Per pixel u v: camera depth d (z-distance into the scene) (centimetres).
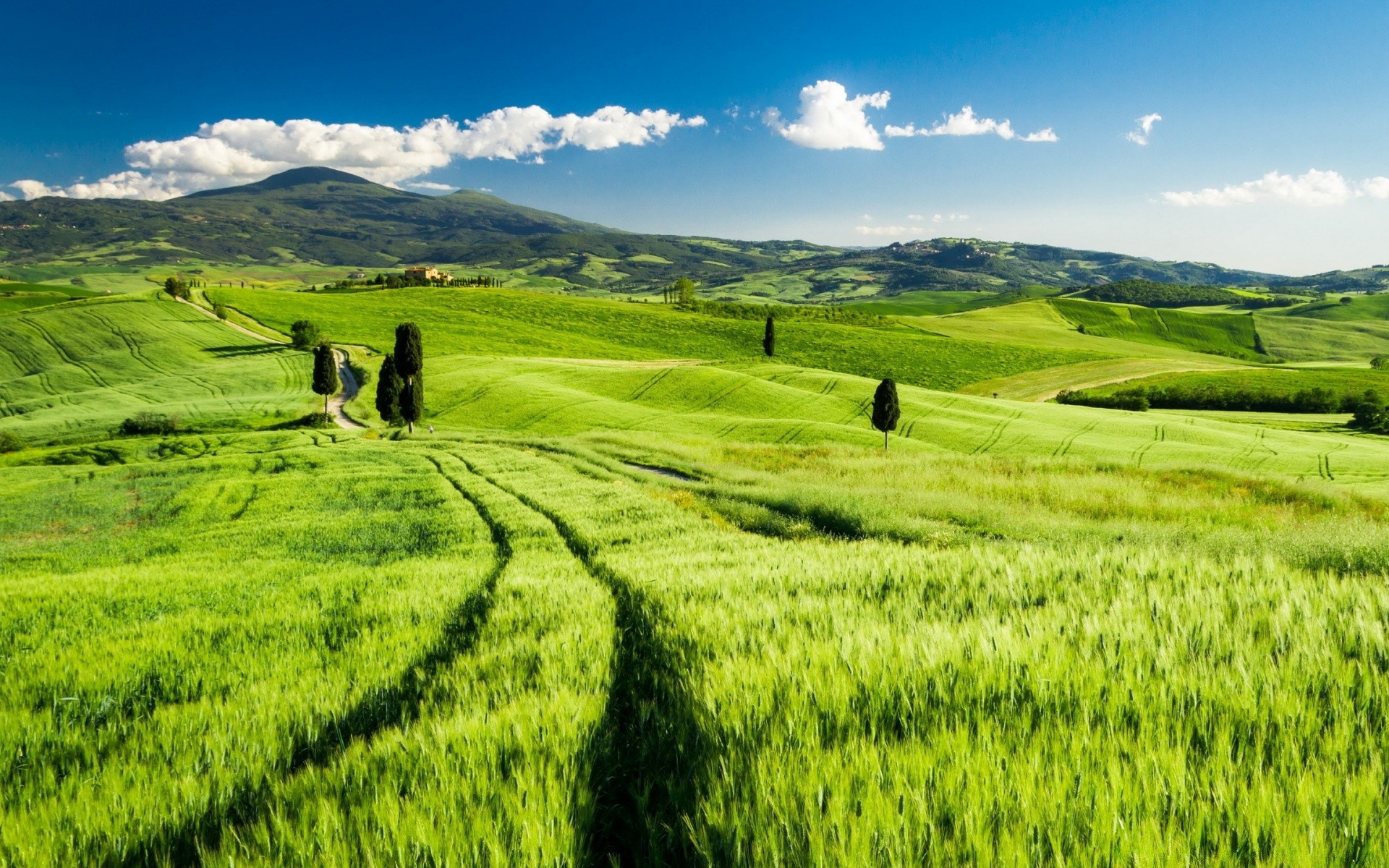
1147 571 604
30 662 666
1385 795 241
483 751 339
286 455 4453
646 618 628
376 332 12681
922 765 275
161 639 724
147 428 6881
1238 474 2783
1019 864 215
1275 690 322
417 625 730
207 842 315
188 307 13500
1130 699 328
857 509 1609
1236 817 232
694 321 15575
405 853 254
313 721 445
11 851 304
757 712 343
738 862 236
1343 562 918
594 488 2403
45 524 2881
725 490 2197
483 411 7588
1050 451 6244
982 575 650
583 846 278
